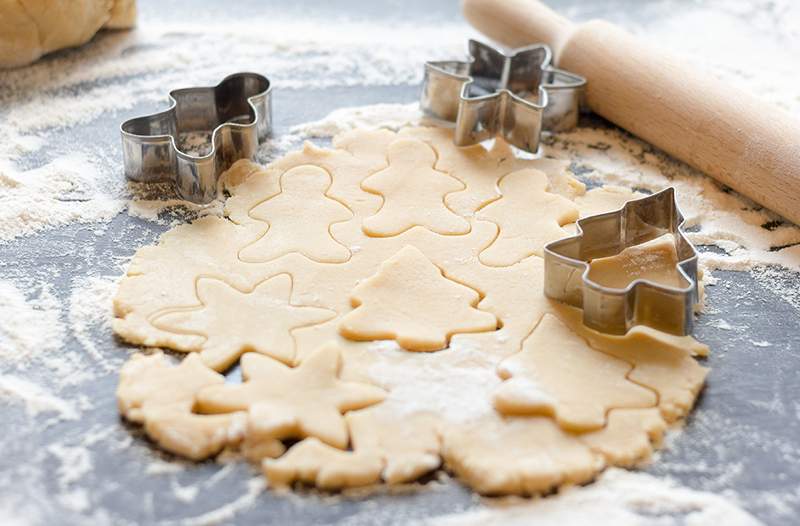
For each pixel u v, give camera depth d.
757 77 0.90
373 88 0.88
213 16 0.97
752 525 0.60
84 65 0.88
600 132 0.84
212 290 0.69
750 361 0.67
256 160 0.79
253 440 0.62
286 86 0.88
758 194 0.76
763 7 1.00
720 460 0.63
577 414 0.63
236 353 0.66
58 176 0.77
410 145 0.80
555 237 0.73
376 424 0.63
